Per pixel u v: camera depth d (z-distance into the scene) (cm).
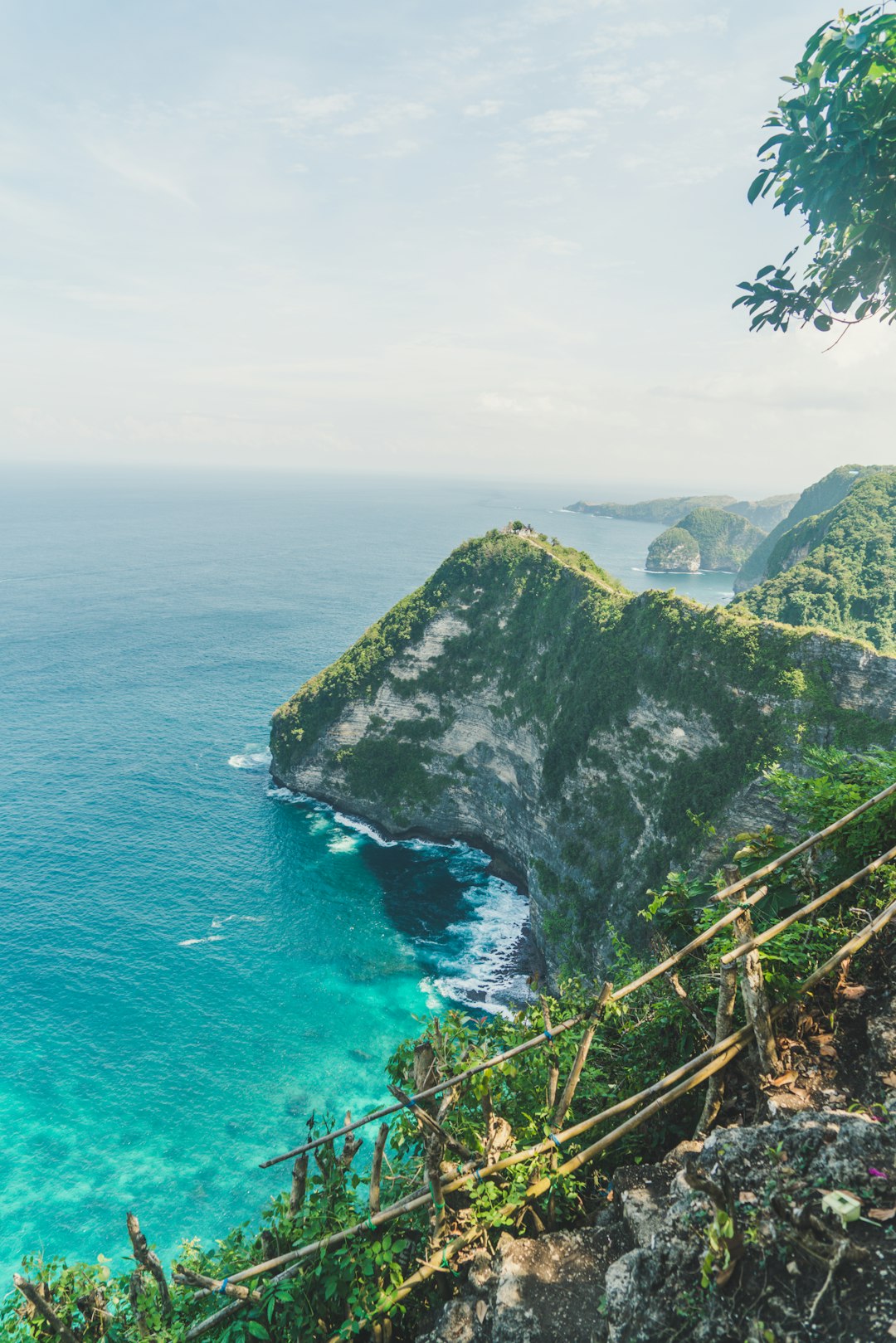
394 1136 869
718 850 6950
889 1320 407
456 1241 699
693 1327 466
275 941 7650
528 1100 892
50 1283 1031
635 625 8556
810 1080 681
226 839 9656
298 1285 716
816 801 948
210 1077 5919
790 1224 477
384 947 7706
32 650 17300
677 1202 554
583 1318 600
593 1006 761
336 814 10594
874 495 16125
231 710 13938
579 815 8419
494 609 10669
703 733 7494
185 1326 773
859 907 830
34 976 6919
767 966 728
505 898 8962
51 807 10100
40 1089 5728
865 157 638
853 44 605
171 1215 4825
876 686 6688
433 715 10538
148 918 7850
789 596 13775
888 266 695
